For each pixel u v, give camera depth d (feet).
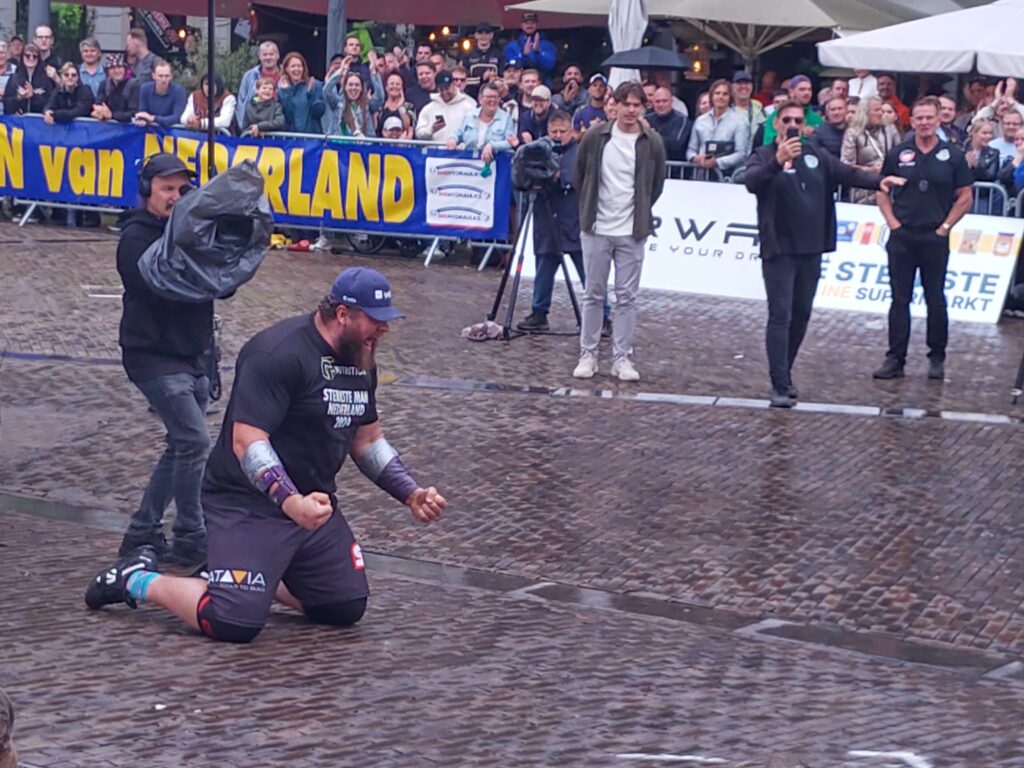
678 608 26.37
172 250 25.49
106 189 68.69
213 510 23.41
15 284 55.57
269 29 92.27
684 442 36.91
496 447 36.24
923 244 43.55
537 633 24.35
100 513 31.45
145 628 23.59
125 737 19.02
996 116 57.47
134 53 69.26
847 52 57.57
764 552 29.27
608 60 60.70
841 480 33.94
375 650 23.06
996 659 24.21
